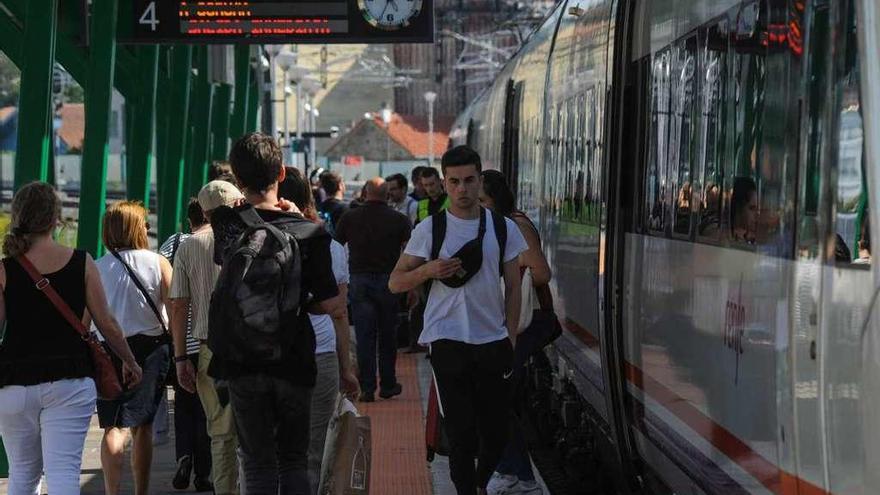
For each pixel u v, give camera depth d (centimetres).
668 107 988
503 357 1046
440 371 1044
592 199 1312
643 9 1104
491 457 1072
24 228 941
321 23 1914
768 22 704
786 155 664
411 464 1433
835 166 600
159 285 1171
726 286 789
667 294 963
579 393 1416
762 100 718
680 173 934
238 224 887
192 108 2812
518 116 2219
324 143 13650
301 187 1131
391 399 1906
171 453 1530
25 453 962
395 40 1953
